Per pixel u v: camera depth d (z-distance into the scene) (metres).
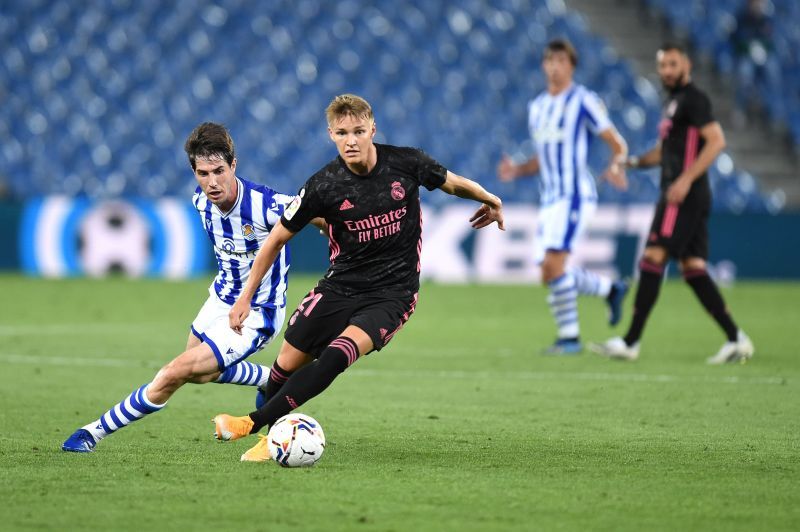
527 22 81.12
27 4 75.81
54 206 63.56
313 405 25.81
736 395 27.52
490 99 77.75
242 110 74.44
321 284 19.45
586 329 45.06
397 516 14.69
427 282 65.31
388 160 18.86
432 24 80.00
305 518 14.53
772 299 57.84
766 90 80.88
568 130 36.50
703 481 17.16
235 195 19.59
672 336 42.16
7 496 15.70
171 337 39.72
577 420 23.70
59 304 50.94
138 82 74.50
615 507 15.31
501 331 43.38
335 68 77.25
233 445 20.20
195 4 77.69
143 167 71.62
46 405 25.22
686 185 32.41
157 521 14.32
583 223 36.62
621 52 82.31
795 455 19.58
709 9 83.19
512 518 14.64
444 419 23.80
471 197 19.80
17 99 72.94
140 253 63.94
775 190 77.81
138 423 22.91
